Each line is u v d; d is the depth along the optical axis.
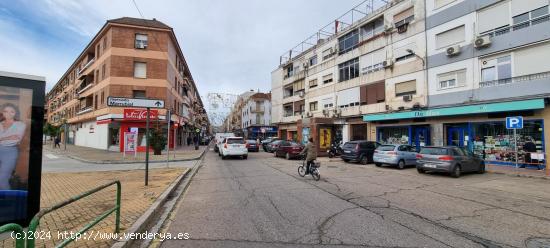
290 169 14.20
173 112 30.11
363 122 24.12
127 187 8.56
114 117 24.97
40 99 3.84
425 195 7.98
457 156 12.03
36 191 3.77
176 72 32.91
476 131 15.74
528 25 13.84
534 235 4.82
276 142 27.91
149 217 5.50
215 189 8.85
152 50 26.91
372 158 17.53
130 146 18.98
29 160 3.73
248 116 64.12
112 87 25.58
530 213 6.18
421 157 12.77
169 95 28.34
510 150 14.34
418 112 18.02
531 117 13.39
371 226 5.21
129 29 26.44
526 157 13.70
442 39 17.92
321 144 22.48
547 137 12.88
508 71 14.46
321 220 5.57
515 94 14.02
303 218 5.70
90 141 32.28
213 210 6.34
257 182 10.17
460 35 16.86
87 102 34.44
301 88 34.66
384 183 10.05
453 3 17.20
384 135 21.95
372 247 4.23
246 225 5.27
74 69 43.12
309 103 32.53
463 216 5.91
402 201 7.22
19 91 3.67
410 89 19.89
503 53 14.68
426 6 18.95
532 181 10.74
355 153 16.98
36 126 3.81
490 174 12.77
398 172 13.44
